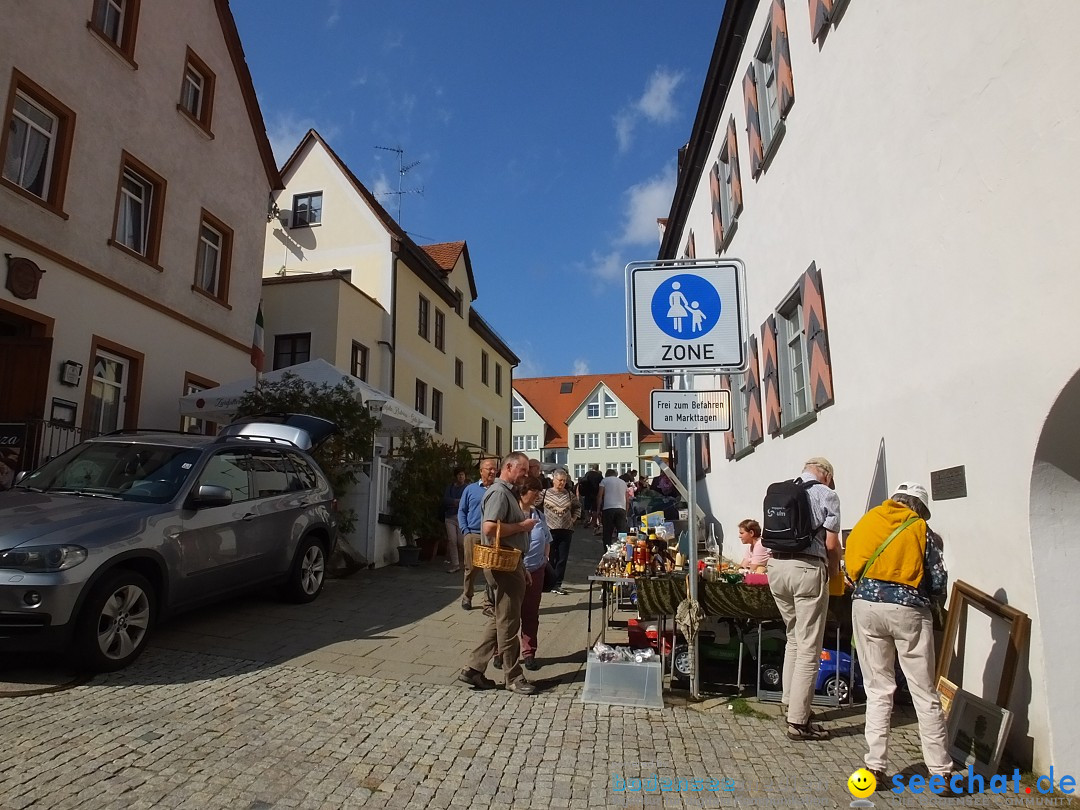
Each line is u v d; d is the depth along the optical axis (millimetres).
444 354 28125
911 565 4273
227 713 5039
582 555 15906
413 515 12773
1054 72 4109
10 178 10469
